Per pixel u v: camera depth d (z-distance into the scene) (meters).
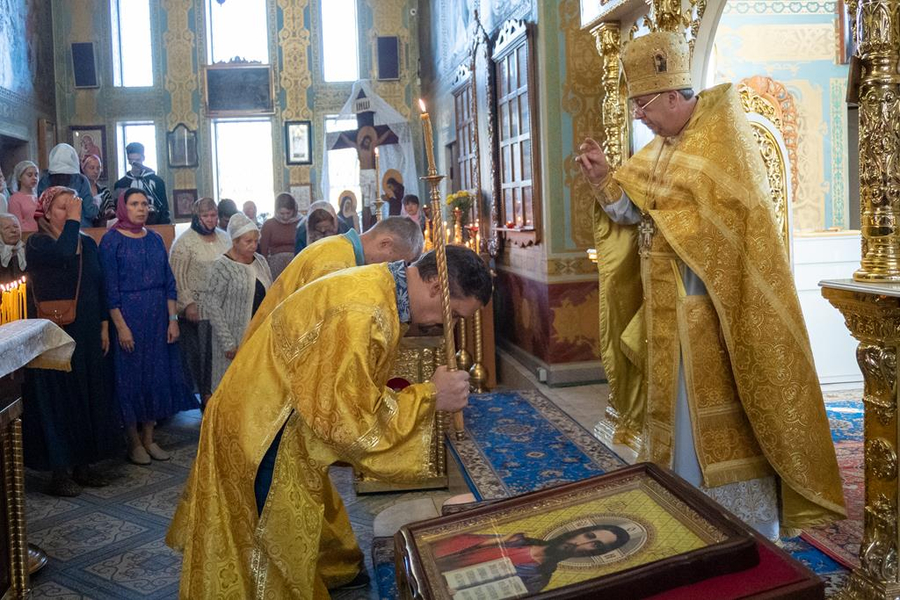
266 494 2.17
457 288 2.06
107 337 4.56
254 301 5.01
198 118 15.76
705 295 2.68
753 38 6.04
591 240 6.47
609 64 4.46
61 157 6.85
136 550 3.40
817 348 5.63
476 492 3.78
